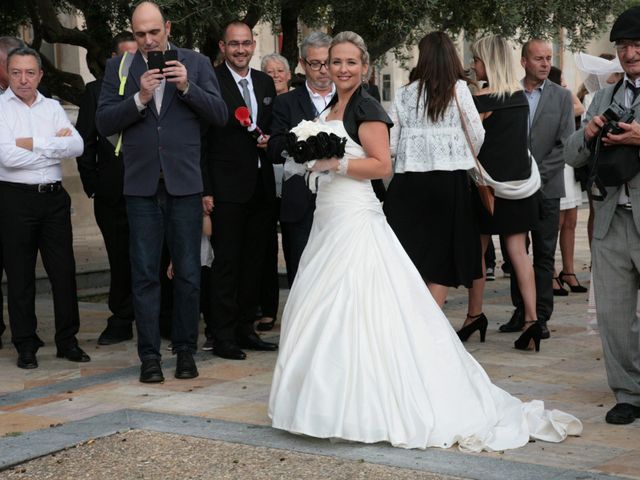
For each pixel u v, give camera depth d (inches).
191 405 223.6
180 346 254.1
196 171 252.1
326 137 199.3
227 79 279.9
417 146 255.0
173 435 199.8
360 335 193.0
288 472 176.4
